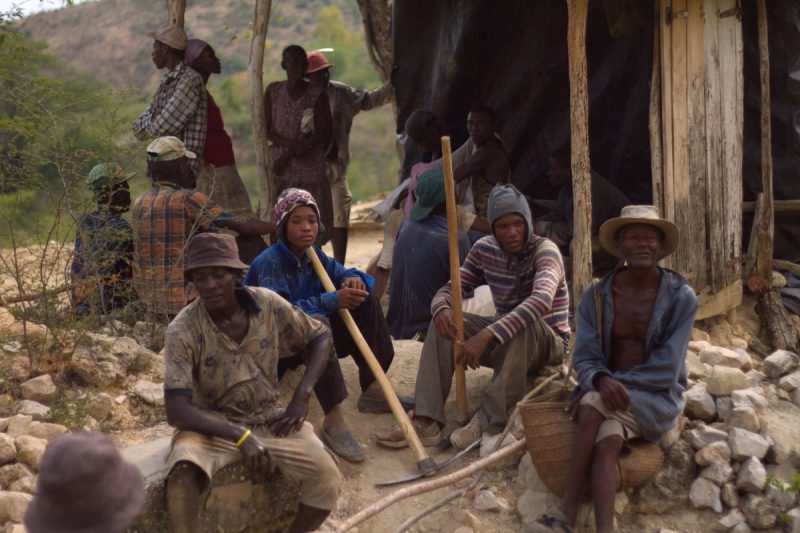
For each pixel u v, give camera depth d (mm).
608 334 3865
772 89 5707
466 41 7016
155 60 6363
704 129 5242
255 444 3266
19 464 3678
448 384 4340
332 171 7738
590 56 6516
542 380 4305
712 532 3711
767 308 5395
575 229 4941
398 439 4215
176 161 5152
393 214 6168
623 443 3707
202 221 4980
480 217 5965
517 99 6996
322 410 4441
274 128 7145
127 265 5391
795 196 5746
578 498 3635
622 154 6504
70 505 2154
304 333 3611
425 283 5027
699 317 5277
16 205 4773
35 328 4676
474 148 6578
